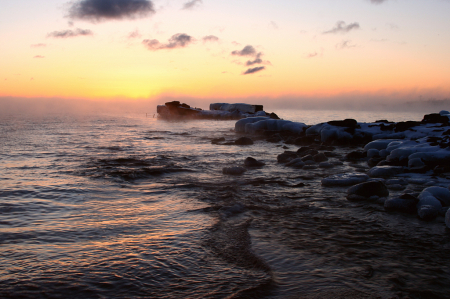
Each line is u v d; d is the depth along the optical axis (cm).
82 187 787
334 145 1875
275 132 2591
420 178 900
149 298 299
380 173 952
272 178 937
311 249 423
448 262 388
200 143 2022
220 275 346
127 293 307
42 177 912
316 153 1398
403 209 602
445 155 1067
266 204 653
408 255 407
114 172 986
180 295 304
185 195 723
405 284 331
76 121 4884
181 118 6375
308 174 1009
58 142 1983
